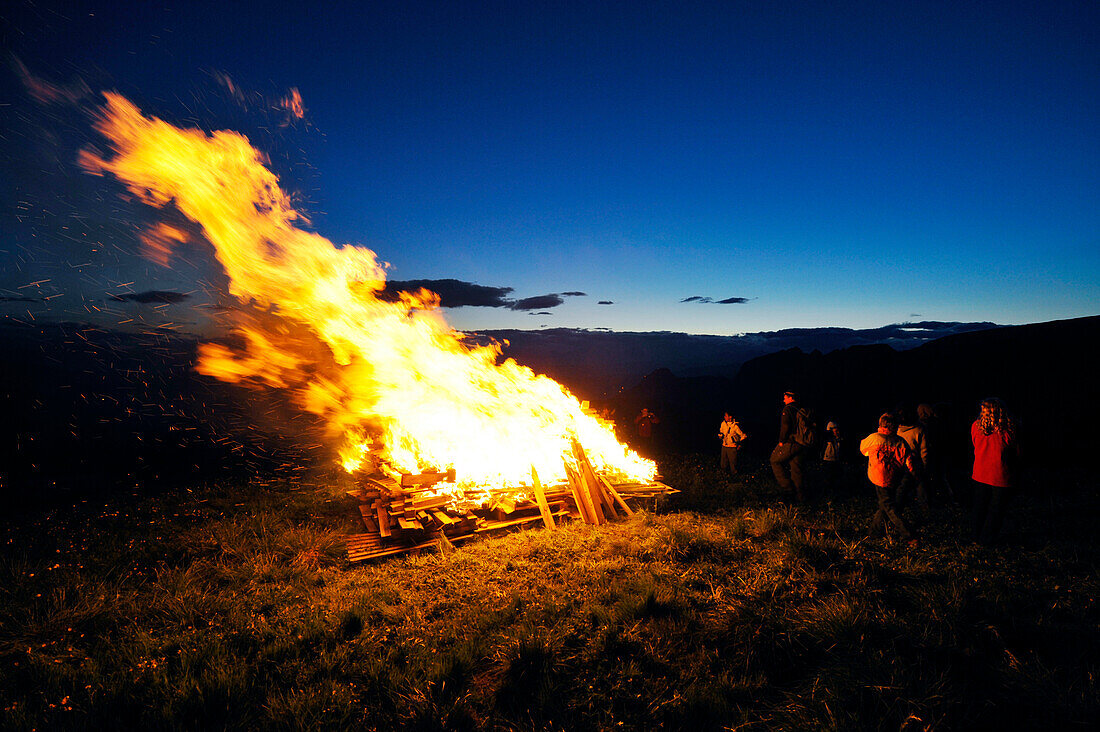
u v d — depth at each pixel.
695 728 3.31
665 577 5.46
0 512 9.05
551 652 4.02
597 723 3.36
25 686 3.95
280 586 5.79
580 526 7.58
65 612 4.94
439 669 3.88
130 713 3.55
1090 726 2.96
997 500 6.11
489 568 6.03
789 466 8.95
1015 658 3.61
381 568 6.36
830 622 4.17
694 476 11.30
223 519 8.27
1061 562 5.49
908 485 7.37
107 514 8.66
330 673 4.00
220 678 3.76
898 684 3.36
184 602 5.27
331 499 9.69
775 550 6.11
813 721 3.19
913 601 4.59
